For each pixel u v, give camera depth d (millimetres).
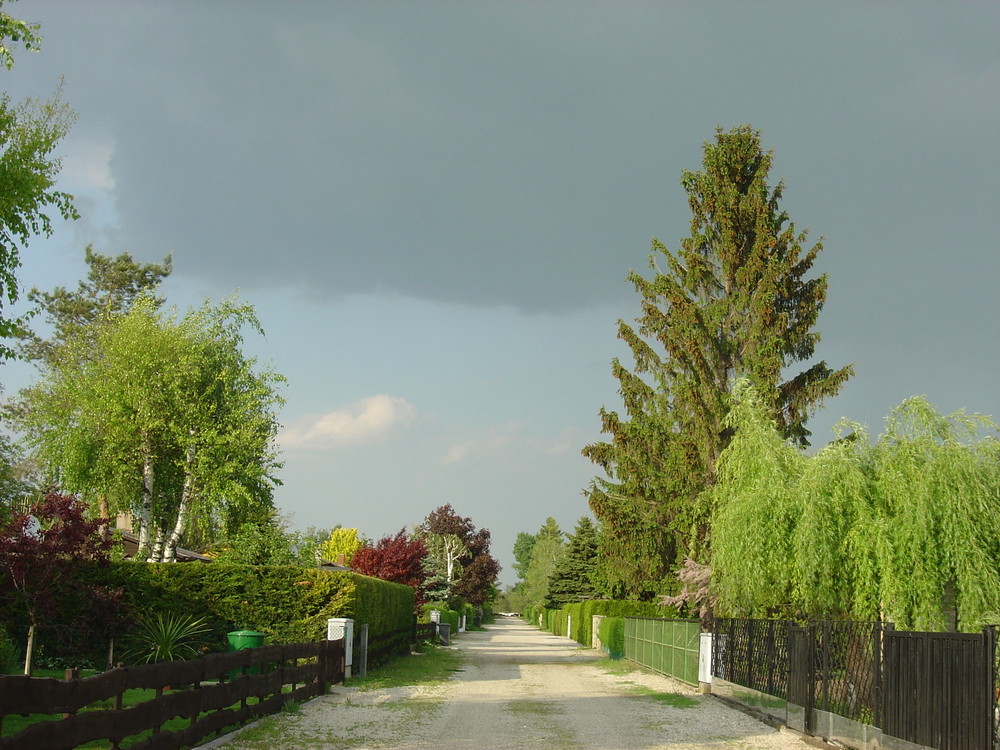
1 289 15344
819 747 12281
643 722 14219
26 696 6797
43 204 15586
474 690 18688
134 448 32031
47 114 15594
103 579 19641
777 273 29875
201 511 32688
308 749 10414
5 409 42000
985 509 15445
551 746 11227
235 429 32625
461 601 71062
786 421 30156
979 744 8891
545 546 102188
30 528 16578
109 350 32250
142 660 17641
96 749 9258
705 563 28234
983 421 16516
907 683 10477
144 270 49344
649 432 32219
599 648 39438
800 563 16562
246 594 20141
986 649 8891
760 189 32000
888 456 16719
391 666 24125
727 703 17594
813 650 13117
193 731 10125
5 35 14297
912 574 15430
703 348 31531
